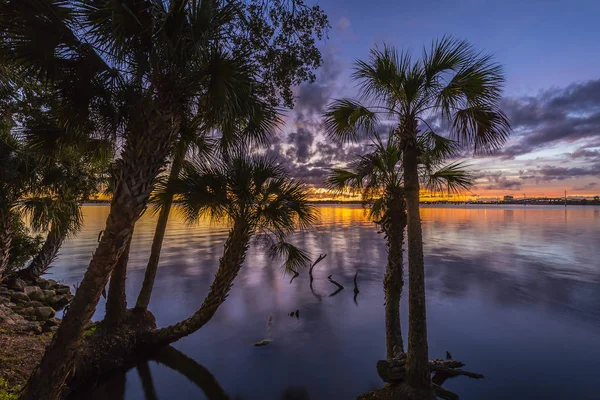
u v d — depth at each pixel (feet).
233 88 12.19
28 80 15.25
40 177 23.88
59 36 12.03
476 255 98.27
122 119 14.51
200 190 19.71
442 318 40.11
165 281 62.03
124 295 24.09
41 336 23.18
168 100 12.00
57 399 12.50
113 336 22.67
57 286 46.21
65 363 12.21
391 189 22.97
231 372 24.82
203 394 21.48
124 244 12.27
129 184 11.82
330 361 27.32
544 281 62.85
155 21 10.87
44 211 24.04
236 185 20.26
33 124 17.97
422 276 17.15
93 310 12.43
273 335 33.47
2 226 21.34
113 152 19.30
